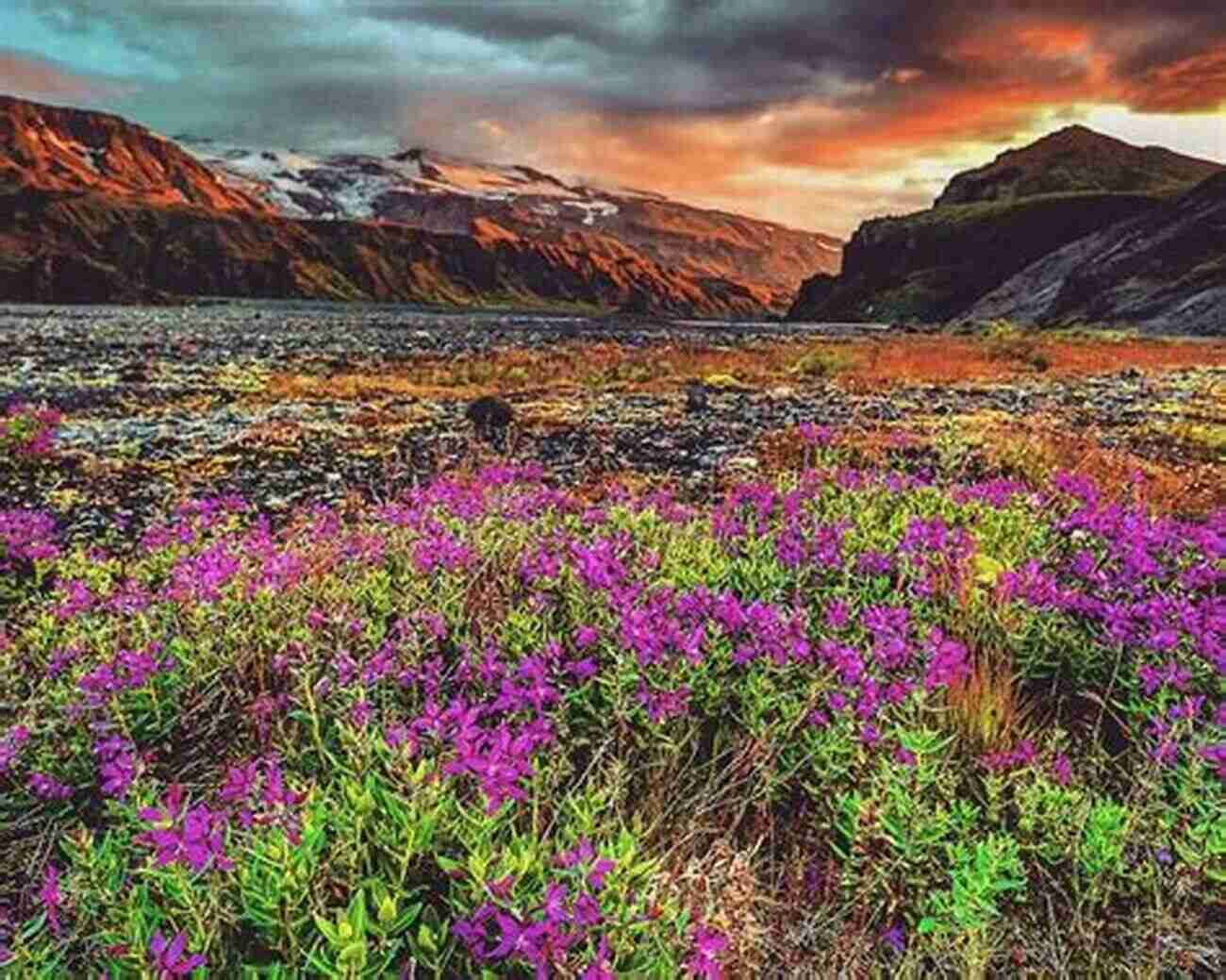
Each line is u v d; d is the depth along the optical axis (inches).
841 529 297.1
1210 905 163.9
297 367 1326.3
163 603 261.6
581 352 1665.8
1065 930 160.7
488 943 127.3
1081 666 232.1
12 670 243.3
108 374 1181.7
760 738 187.5
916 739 173.6
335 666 207.2
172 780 198.7
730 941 144.1
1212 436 652.1
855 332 3956.7
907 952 148.4
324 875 136.2
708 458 596.7
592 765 189.6
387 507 387.9
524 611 239.9
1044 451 546.0
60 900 134.8
